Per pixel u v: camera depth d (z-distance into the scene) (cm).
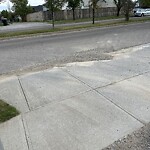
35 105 499
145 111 454
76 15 4381
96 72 695
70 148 357
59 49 1142
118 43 1228
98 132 392
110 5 5188
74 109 471
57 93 552
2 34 1884
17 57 990
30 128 415
